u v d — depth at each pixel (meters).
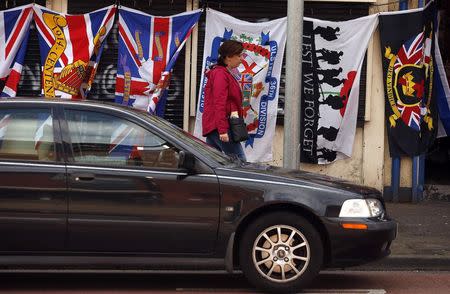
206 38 11.62
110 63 11.64
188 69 11.77
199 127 11.71
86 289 7.09
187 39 11.67
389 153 12.02
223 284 7.39
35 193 6.50
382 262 8.28
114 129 6.77
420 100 11.77
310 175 7.18
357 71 11.64
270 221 6.64
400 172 12.12
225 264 6.64
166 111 11.80
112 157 6.67
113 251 6.59
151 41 11.55
